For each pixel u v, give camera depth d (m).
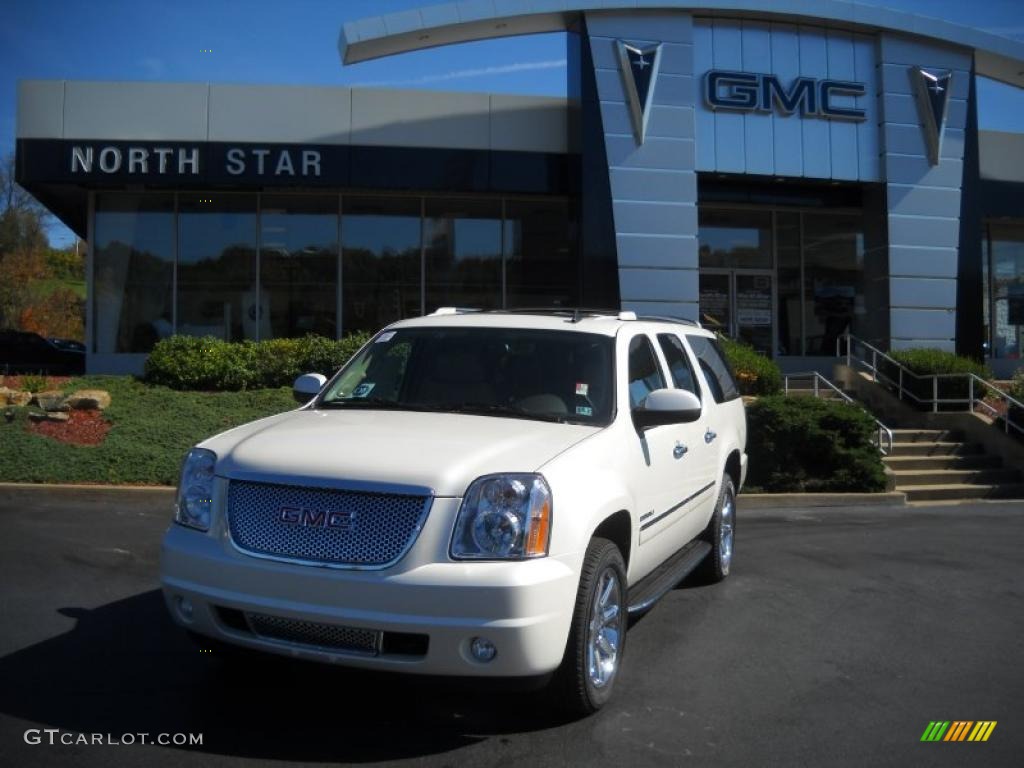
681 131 16.69
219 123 16.52
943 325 17.91
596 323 5.56
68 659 4.92
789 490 12.22
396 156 16.94
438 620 3.68
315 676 4.73
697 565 6.48
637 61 16.47
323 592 3.78
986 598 6.91
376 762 3.80
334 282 18.12
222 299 17.83
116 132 16.33
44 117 16.19
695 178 16.75
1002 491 13.16
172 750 3.86
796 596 6.83
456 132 17.11
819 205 18.41
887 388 16.78
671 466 5.56
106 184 16.58
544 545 3.88
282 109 16.66
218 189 17.33
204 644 4.50
